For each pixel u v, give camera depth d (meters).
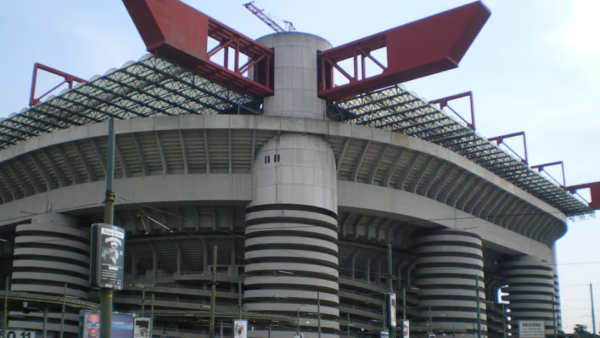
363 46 71.50
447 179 84.62
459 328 84.69
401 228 86.50
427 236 87.06
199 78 68.50
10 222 81.50
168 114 74.69
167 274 80.94
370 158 76.69
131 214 76.81
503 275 110.00
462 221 88.38
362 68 70.94
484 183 90.06
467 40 63.81
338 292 75.06
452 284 85.56
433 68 64.94
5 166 80.81
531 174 96.25
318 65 75.88
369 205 77.00
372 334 85.38
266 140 71.81
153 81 64.62
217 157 72.44
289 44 75.62
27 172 79.12
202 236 76.81
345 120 77.94
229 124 70.06
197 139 71.19
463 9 62.72
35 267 73.75
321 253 70.12
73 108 72.50
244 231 75.81
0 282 94.88
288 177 70.44
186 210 75.19
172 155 72.56
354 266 86.81
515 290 108.06
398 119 75.94
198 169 73.38
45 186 79.69
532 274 107.38
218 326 73.44
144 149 72.56
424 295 86.62
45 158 76.69
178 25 60.94
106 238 21.89
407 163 79.31
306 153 71.31
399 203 79.62
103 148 73.25
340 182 76.00
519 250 103.75
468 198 90.06
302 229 69.62
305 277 69.00
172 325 74.69
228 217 75.50
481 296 87.38
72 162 75.94
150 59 61.97
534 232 109.69
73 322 72.25
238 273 76.88
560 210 117.31
